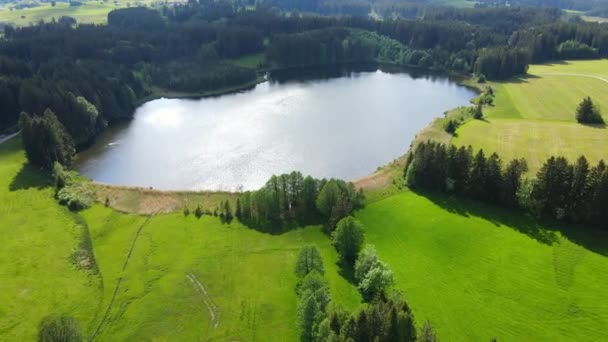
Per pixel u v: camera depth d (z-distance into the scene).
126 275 77.06
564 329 64.00
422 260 79.31
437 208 95.12
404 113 168.38
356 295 71.31
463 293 71.19
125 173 120.81
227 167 123.81
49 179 110.06
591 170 84.75
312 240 87.00
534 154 115.75
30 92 135.38
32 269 77.81
